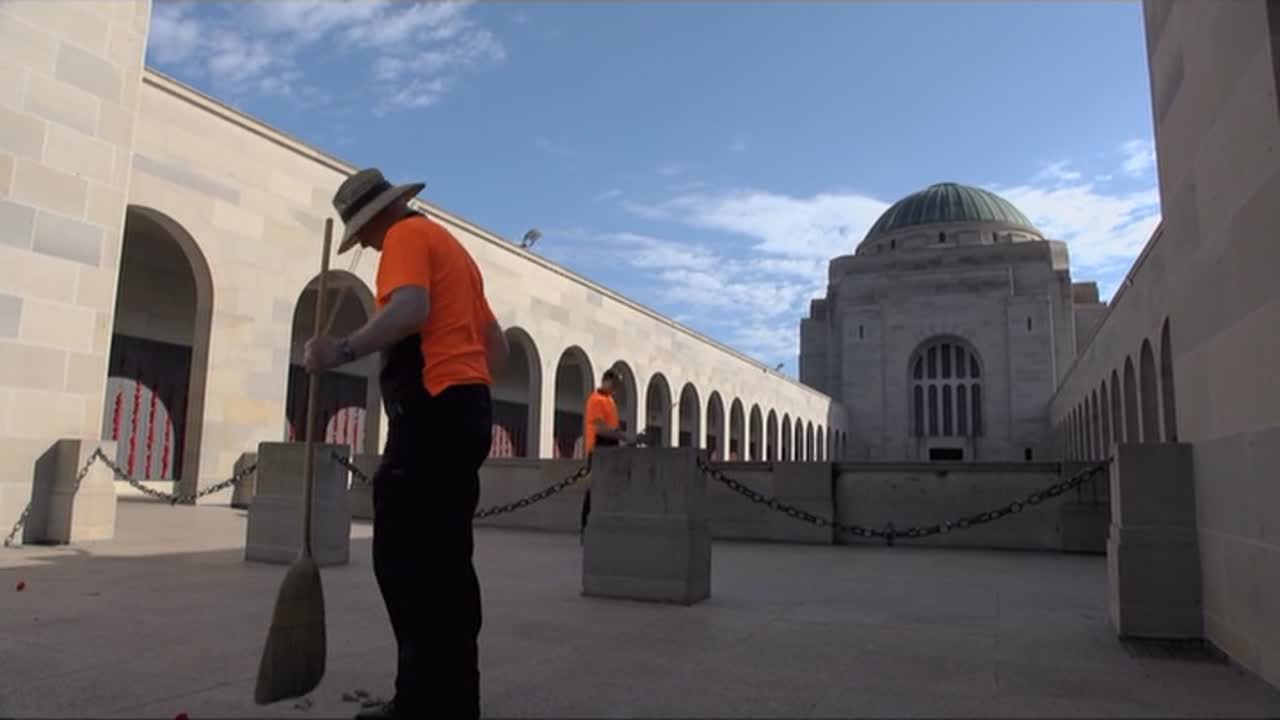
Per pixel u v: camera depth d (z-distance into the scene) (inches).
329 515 347.9
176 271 863.1
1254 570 183.0
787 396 2241.6
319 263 780.0
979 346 2598.4
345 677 167.8
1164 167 255.1
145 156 625.6
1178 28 239.9
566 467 563.8
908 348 2672.2
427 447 133.5
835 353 2876.5
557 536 527.2
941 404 2652.6
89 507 411.5
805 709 151.1
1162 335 714.2
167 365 852.0
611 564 276.7
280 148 745.0
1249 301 186.2
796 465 516.4
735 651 198.2
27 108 410.9
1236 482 193.8
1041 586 319.3
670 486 273.7
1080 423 1549.0
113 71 455.2
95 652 183.6
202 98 669.9
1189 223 230.5
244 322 703.1
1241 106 190.4
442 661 132.6
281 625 134.2
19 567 316.2
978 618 247.6
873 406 2689.5
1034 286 2613.2
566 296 1189.7
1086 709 154.4
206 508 629.0
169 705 146.2
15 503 396.2
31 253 410.0
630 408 1396.4
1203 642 214.5
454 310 139.3
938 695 161.9
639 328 1421.0
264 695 131.5
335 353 126.0
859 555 441.1
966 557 436.1
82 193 435.5
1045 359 2527.1
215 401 674.2
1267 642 176.2
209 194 675.4
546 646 201.5
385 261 135.9
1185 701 161.5
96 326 439.8
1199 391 222.1
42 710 141.9
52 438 414.0
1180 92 238.5
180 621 218.4
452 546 135.2
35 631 203.8
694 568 272.1
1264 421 177.9
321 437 1005.2
